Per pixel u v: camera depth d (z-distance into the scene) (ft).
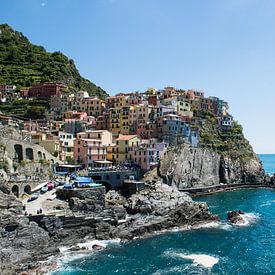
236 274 231.50
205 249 280.10
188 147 561.43
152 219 329.93
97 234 290.56
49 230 267.80
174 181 517.14
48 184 354.33
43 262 239.09
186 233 323.37
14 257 233.14
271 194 572.92
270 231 336.70
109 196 386.93
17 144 382.01
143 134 577.02
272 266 246.68
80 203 306.96
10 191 308.60
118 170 441.68
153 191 379.14
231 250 279.49
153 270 233.55
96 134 515.50
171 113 613.93
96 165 474.49
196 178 567.18
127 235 300.40
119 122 606.55
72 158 483.92
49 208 296.71
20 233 247.29
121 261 247.29
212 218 368.68
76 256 252.83
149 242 292.81
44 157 423.64
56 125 584.81
